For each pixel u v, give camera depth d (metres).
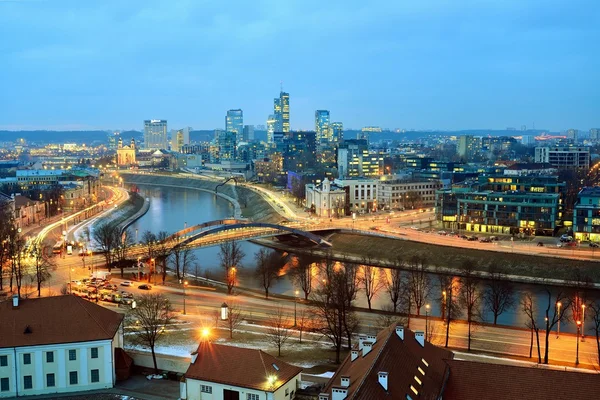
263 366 109.19
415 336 106.81
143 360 139.50
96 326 128.88
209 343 116.62
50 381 125.38
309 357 147.50
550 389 89.56
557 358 154.00
